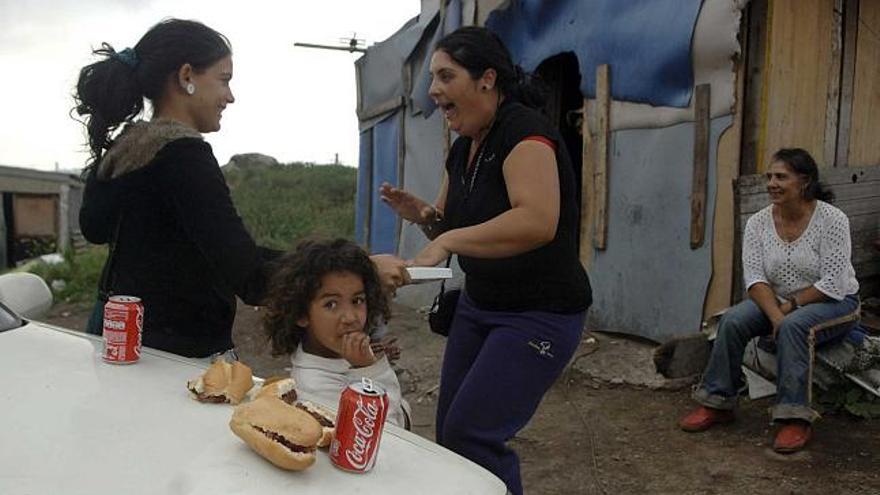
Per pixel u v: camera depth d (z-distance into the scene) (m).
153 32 2.26
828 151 5.80
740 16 4.95
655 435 4.39
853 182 5.71
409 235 8.39
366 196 9.58
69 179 22.59
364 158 9.59
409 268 2.26
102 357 2.07
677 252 5.49
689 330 5.41
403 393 5.54
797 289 4.23
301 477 1.47
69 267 10.33
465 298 2.83
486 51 2.48
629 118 5.81
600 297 6.16
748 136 5.26
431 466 1.64
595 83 6.07
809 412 3.97
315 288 2.16
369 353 2.20
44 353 2.08
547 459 4.19
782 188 4.14
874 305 5.78
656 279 5.66
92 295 9.42
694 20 5.18
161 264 2.26
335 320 2.17
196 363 2.13
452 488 1.56
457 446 2.57
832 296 4.11
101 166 2.25
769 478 3.75
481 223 2.54
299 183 22.66
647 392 5.07
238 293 2.24
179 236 2.24
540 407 4.96
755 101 5.23
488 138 2.53
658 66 5.46
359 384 1.56
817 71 5.57
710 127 5.22
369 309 2.24
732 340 4.29
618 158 5.94
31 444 1.52
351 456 1.52
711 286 5.27
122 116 2.29
